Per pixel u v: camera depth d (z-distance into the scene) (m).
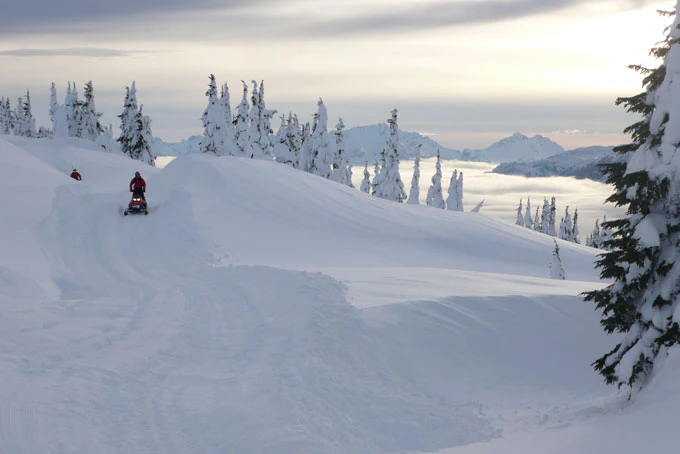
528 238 44.19
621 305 12.53
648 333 11.98
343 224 38.75
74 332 15.40
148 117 81.38
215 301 18.67
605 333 18.38
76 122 89.75
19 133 121.06
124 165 67.88
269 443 9.60
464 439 10.91
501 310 18.48
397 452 10.23
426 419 11.55
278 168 45.31
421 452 10.23
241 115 75.81
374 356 15.27
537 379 16.20
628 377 11.77
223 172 40.78
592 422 11.00
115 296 19.98
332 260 31.44
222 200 37.53
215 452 9.51
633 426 9.75
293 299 17.70
